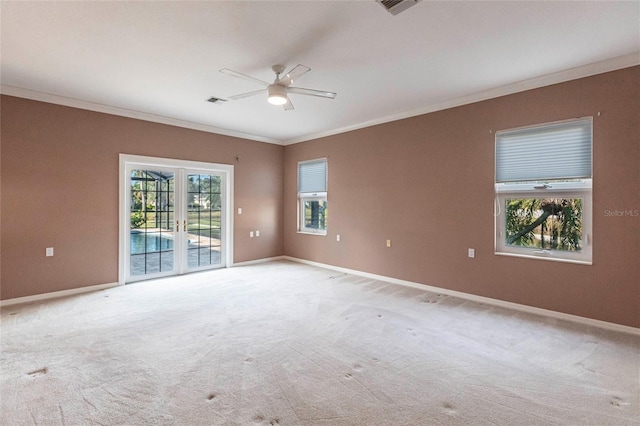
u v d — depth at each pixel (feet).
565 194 11.19
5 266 12.28
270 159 21.47
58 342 9.04
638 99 9.52
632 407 6.26
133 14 7.54
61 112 13.42
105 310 11.71
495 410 6.20
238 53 9.50
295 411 6.16
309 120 16.83
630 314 9.75
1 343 8.95
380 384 7.05
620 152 9.84
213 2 7.09
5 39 8.66
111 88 12.39
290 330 9.98
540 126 11.39
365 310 11.83
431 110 14.26
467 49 9.26
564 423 5.82
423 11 7.44
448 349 8.72
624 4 7.14
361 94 12.92
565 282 10.91
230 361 8.03
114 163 14.88
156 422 5.83
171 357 8.22
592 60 9.94
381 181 16.33
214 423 5.82
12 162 12.37
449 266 13.82
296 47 9.16
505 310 11.89
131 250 15.85
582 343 9.05
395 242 15.76
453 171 13.64
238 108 14.85
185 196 17.67
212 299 13.10
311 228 20.85
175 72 10.85
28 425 5.74
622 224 9.84
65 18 7.68
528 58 9.80
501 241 12.67
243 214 20.10
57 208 13.41
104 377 7.26
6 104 12.20
